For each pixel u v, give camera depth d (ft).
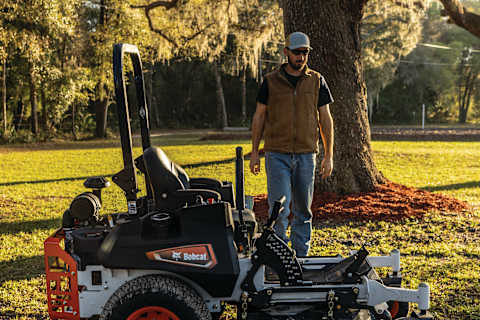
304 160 13.30
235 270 9.18
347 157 27.71
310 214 13.92
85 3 95.91
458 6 35.19
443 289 14.14
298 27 27.14
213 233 9.43
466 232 21.20
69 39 97.86
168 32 62.64
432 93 192.85
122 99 9.83
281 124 13.16
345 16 26.76
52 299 10.26
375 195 27.22
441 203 26.37
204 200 10.23
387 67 137.59
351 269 10.13
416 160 53.06
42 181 42.55
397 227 22.03
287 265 9.70
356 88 27.66
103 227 10.71
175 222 9.66
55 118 113.50
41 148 86.28
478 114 200.44
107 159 61.82
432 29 189.47
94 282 9.91
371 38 122.42
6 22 67.97
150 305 8.77
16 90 117.19
